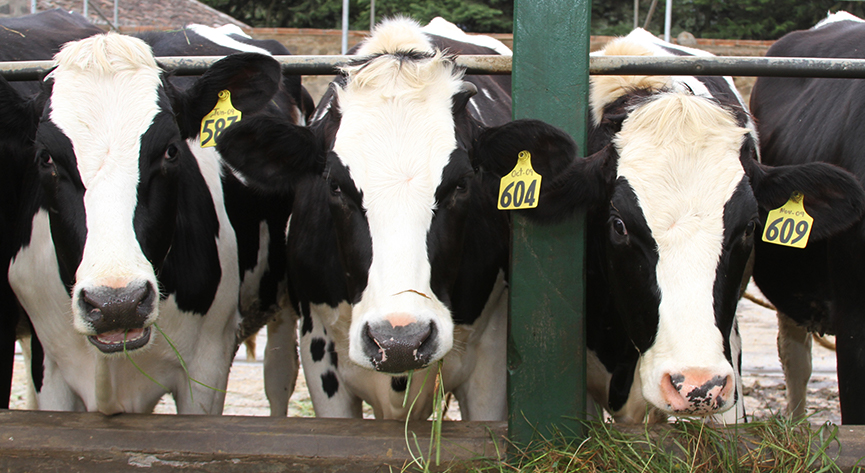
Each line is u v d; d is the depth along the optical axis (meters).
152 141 3.06
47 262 3.54
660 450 2.78
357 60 3.31
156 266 3.13
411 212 2.90
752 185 3.15
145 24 18.73
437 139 3.03
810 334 5.57
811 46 4.98
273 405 5.41
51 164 3.00
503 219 3.94
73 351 3.64
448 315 2.90
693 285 2.85
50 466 2.90
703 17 20.77
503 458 2.87
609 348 3.84
